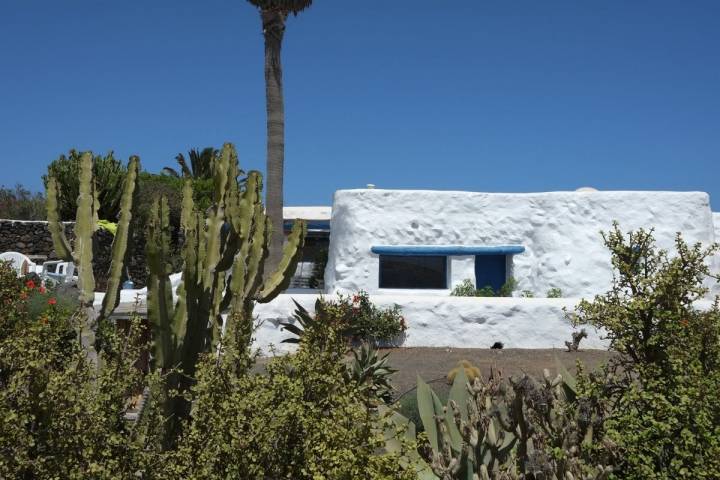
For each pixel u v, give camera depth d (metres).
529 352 14.34
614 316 4.25
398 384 10.45
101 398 3.47
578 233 18.14
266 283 6.37
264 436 3.41
